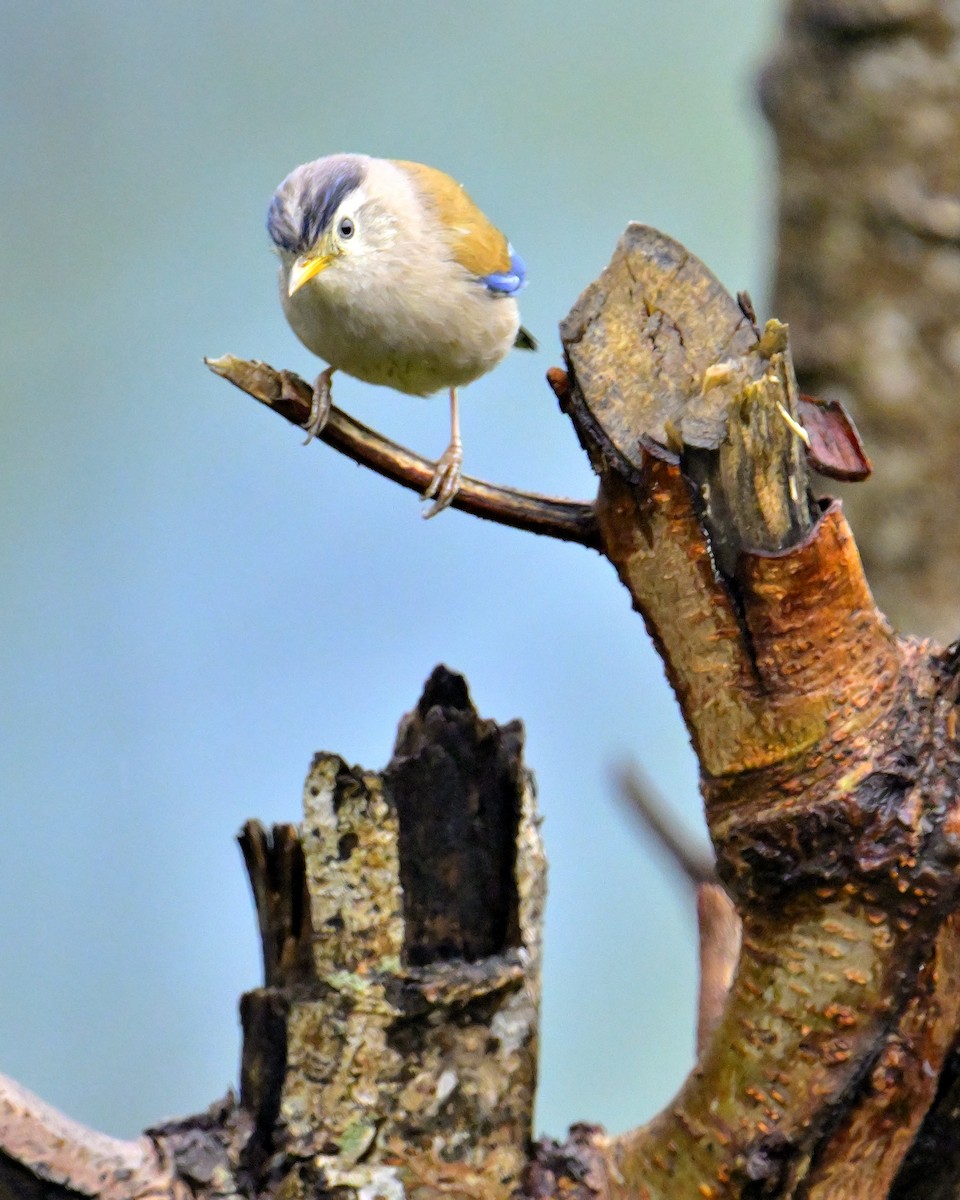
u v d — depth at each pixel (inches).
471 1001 175.2
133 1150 175.2
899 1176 175.3
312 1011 175.2
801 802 174.9
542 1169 175.5
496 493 175.9
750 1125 175.0
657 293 175.2
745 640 174.9
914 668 174.9
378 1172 175.2
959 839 174.7
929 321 181.6
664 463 174.9
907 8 181.3
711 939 177.0
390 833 175.2
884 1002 174.9
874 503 181.8
